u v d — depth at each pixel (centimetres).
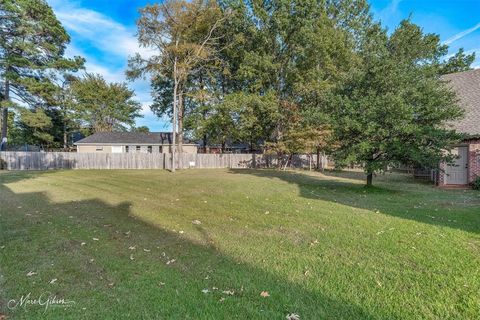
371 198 893
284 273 342
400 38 1215
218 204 799
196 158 2664
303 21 2256
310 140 2033
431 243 440
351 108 1026
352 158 1021
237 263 373
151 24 2031
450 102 1020
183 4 1991
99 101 3878
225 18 2294
